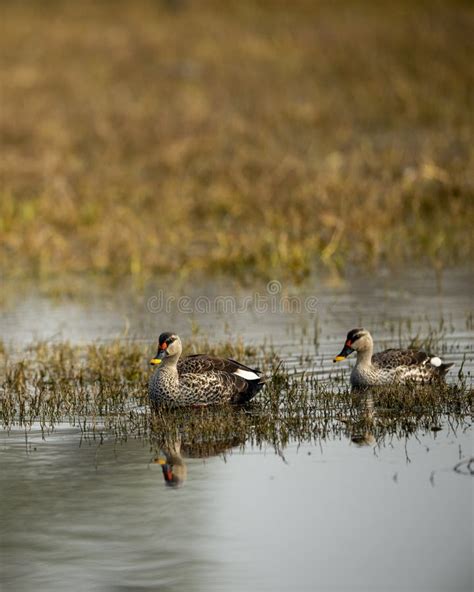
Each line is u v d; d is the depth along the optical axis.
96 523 9.51
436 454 10.82
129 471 10.67
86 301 19.56
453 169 25.95
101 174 28.30
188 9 48.53
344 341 15.88
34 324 17.84
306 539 9.15
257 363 14.62
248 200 25.25
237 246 22.25
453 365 14.16
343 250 22.23
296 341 15.94
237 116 32.69
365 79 35.75
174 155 28.95
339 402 12.70
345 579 8.47
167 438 11.66
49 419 12.48
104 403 13.00
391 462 10.64
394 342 15.57
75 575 8.62
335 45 40.22
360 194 24.91
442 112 31.72
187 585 8.44
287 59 38.97
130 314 18.38
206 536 9.23
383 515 9.47
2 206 25.23
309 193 25.03
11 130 32.06
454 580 8.42
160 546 9.07
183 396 12.83
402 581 8.43
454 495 9.84
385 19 43.88
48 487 10.30
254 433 11.69
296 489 10.08
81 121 33.22
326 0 48.53
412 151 28.47
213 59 39.62
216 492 10.08
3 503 9.91
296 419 12.05
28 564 8.81
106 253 22.42
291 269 21.06
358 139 30.19
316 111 32.69
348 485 10.12
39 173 28.47
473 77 34.88
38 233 23.59
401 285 19.59
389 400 12.60
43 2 50.94
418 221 23.58
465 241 22.50
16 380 13.78
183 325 17.39
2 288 20.88
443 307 17.77
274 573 8.58
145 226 24.22
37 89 36.69
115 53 41.03
